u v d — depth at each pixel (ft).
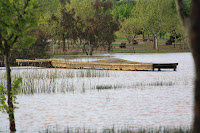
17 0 51.62
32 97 86.74
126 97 84.43
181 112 64.59
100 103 76.64
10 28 50.01
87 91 96.17
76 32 381.40
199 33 29.43
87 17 384.06
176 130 47.75
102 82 118.83
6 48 51.62
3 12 49.83
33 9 51.98
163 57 294.66
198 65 29.81
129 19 444.96
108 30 388.16
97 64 179.01
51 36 394.73
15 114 65.82
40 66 197.16
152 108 69.26
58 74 141.69
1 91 51.80
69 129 52.26
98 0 391.24
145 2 440.04
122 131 49.08
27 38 52.08
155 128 51.21
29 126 55.42
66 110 69.10
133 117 61.11
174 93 89.45
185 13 32.37
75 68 184.85
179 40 477.77
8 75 52.37
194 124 30.60
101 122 57.57
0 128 54.54
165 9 438.40
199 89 30.12
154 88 100.07
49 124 56.85
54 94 91.35
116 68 171.42
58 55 369.30
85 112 66.64
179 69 170.30
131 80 124.16
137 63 177.27
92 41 387.75
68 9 389.80
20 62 213.05
